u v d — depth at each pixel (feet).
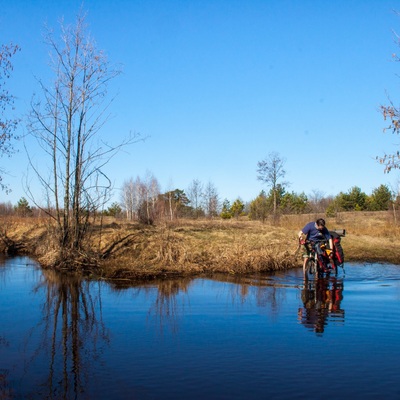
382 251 65.77
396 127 37.14
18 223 81.76
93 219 56.24
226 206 176.86
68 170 53.11
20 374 17.66
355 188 187.93
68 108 53.78
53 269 49.26
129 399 15.34
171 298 33.06
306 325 24.95
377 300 32.04
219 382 16.81
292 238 71.46
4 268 50.37
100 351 20.45
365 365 18.56
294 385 16.52
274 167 126.52
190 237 63.16
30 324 25.48
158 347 20.99
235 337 22.63
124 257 50.93
